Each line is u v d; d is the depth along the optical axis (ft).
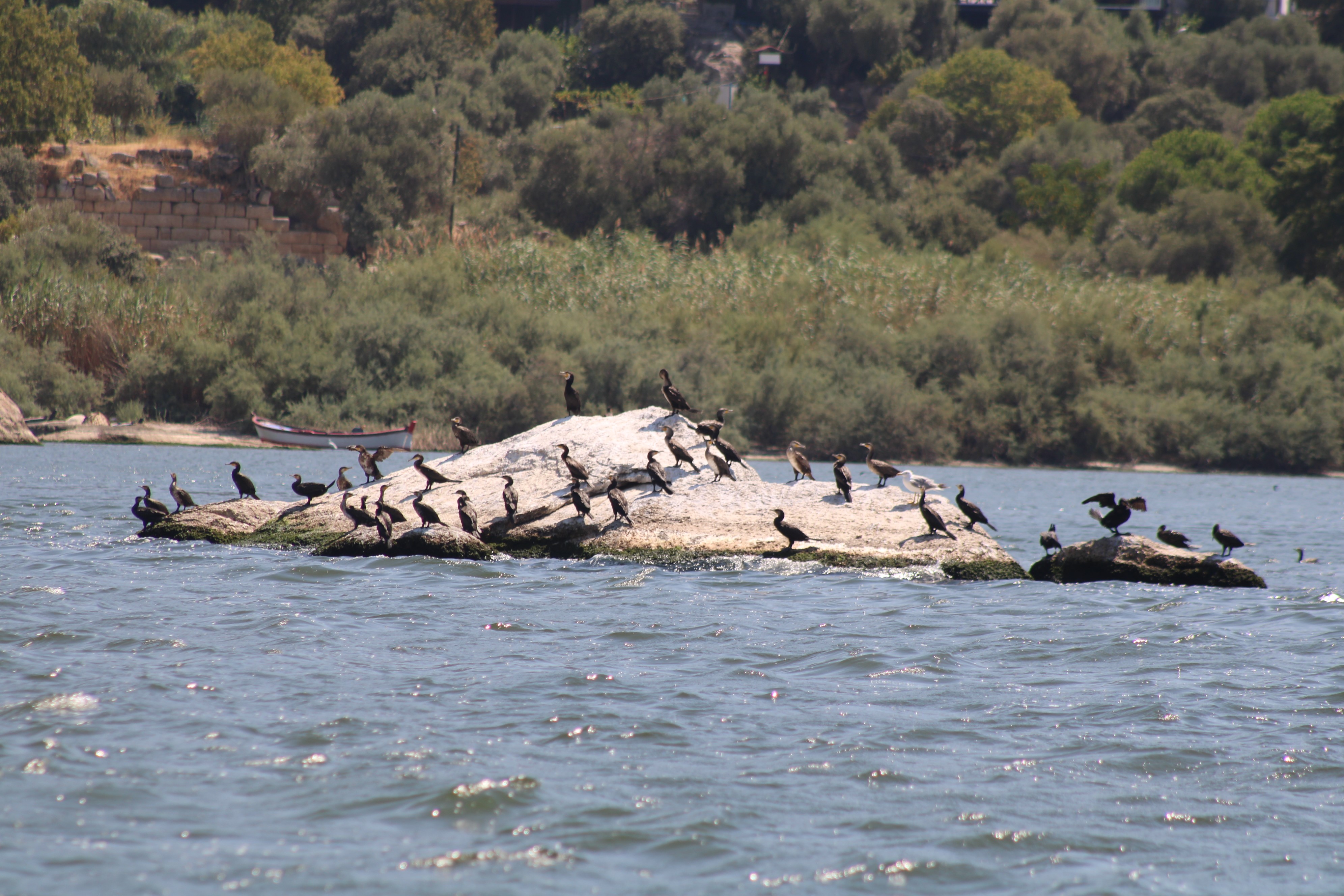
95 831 25.95
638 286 206.39
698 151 264.31
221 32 318.45
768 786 29.63
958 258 244.42
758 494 63.31
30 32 214.69
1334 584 63.67
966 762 31.71
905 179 294.46
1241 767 31.50
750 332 197.47
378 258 207.41
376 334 177.06
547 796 28.55
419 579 56.13
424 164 227.81
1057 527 98.27
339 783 28.99
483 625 46.73
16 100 207.31
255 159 214.69
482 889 23.82
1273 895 24.22
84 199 201.57
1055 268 252.42
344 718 33.76
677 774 30.17
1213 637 47.50
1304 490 156.25
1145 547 61.36
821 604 52.24
